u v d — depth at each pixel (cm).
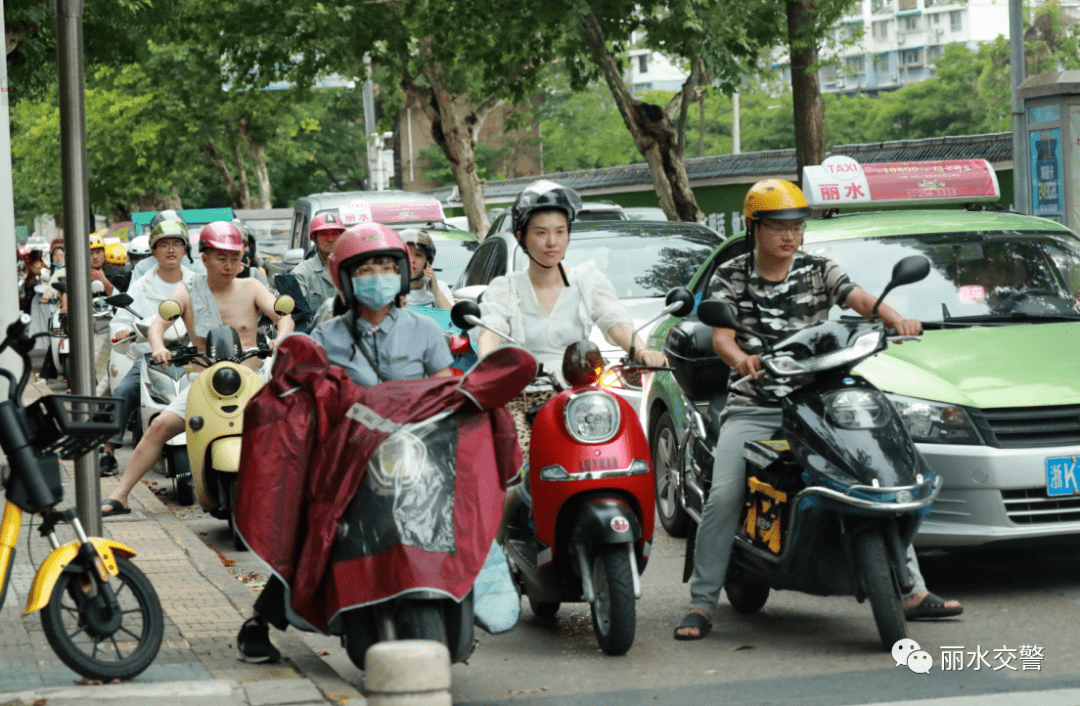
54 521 607
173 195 6097
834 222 1002
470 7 2689
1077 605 770
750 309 721
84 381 804
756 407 718
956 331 871
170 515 1072
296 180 7831
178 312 1002
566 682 648
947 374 814
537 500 688
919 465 659
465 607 577
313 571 559
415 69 2938
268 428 579
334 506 556
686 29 2420
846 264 941
